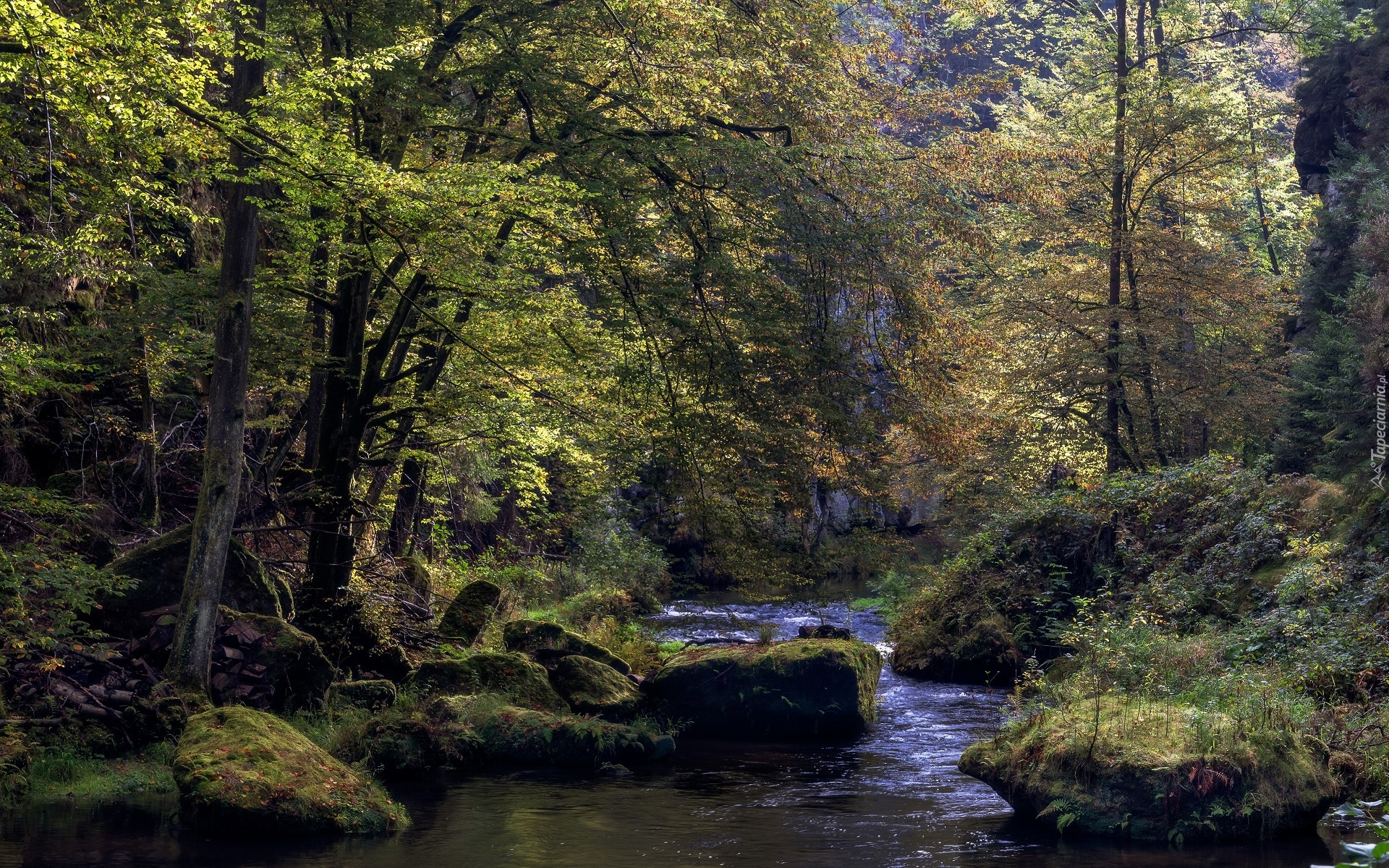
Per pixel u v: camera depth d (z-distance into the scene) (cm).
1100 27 3128
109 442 1725
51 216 1219
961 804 1098
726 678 1554
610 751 1335
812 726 1531
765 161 1498
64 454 1644
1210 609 1814
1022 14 3772
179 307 1502
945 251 1744
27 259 1238
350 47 1489
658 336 1553
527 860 872
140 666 1241
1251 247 4047
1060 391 2831
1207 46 3366
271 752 1000
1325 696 1266
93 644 1261
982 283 3006
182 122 1133
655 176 1566
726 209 1579
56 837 897
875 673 1712
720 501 1627
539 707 1471
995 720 1669
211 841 905
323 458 1645
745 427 1535
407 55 1136
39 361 1212
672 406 1537
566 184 1286
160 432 1830
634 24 1456
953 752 1426
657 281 1491
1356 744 1089
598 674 1595
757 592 1719
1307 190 3228
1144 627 1584
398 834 959
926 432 1677
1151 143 2806
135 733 1159
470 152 1653
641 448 1622
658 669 1639
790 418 1551
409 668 1648
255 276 1484
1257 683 1190
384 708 1416
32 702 1141
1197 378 2755
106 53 986
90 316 1608
